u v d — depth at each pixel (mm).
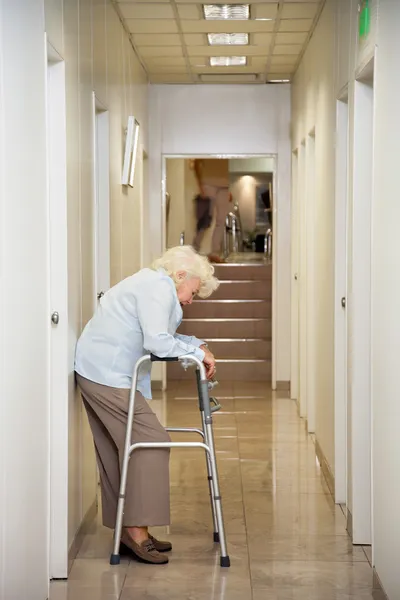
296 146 9016
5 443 3061
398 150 3316
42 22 3629
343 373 5348
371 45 4008
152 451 4238
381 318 3707
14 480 3189
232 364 10562
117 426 4250
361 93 4578
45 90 3682
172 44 7852
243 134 9883
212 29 7309
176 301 4227
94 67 5180
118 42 6680
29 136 3402
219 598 3779
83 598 3791
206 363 4199
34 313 3492
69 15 4273
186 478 5930
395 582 3371
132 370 4281
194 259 4273
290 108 9828
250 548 4469
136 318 4223
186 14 6762
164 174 9898
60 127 4094
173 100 9859
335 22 5539
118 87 6594
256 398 9266
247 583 3965
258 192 12047
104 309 4281
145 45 7855
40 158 3602
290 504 5305
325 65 6133
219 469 6172
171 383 10258
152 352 4090
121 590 3889
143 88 8977
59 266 4090
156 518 4227
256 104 9859
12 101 3137
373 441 3939
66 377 4102
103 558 4328
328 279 5863
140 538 4277
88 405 4410
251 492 5574
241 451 6738
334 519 5000
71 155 4277
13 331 3156
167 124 9867
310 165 7625
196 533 4723
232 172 12016
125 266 6949
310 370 7383
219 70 9141
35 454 3525
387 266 3549
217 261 12117
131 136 6812
